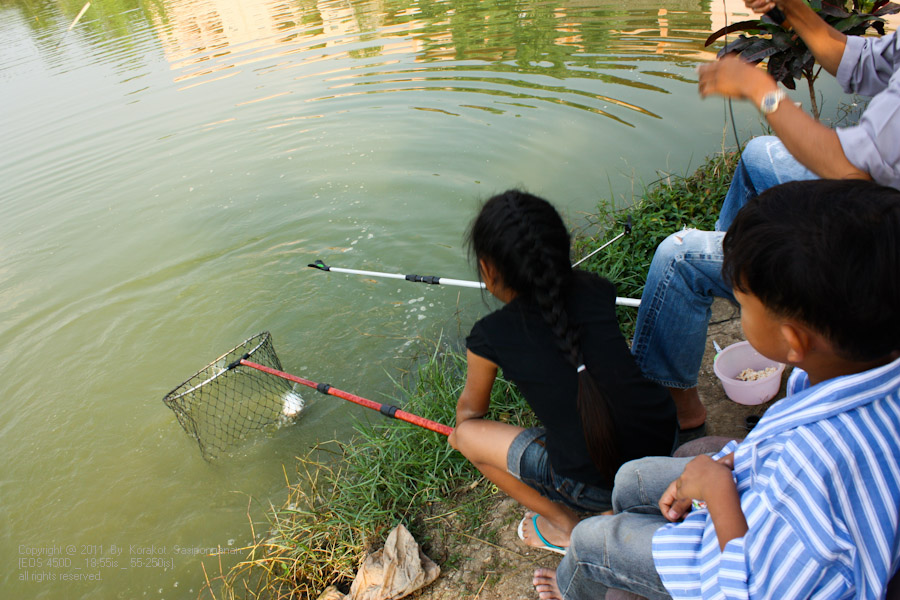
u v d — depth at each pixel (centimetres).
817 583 116
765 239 115
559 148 608
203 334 463
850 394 116
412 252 512
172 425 390
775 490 121
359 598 251
